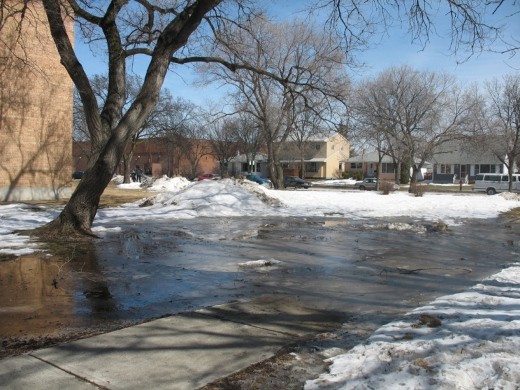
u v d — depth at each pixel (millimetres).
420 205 24531
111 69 13125
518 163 61125
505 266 9742
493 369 4098
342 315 6152
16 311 6152
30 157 22375
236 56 16000
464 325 5336
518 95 40250
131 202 23594
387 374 4078
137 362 4418
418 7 11742
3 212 17500
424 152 42219
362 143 49719
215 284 7797
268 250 11258
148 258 9977
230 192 21938
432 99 41000
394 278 8461
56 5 12188
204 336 5180
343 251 11297
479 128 41188
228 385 3986
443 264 9875
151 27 14578
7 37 20547
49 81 22141
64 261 9422
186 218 17938
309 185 53156
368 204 24453
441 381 3848
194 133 71125
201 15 12094
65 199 23297
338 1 12336
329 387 3904
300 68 23875
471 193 43062
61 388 3832
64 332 5320
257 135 62531
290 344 4996
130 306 6453
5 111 21312
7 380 3963
